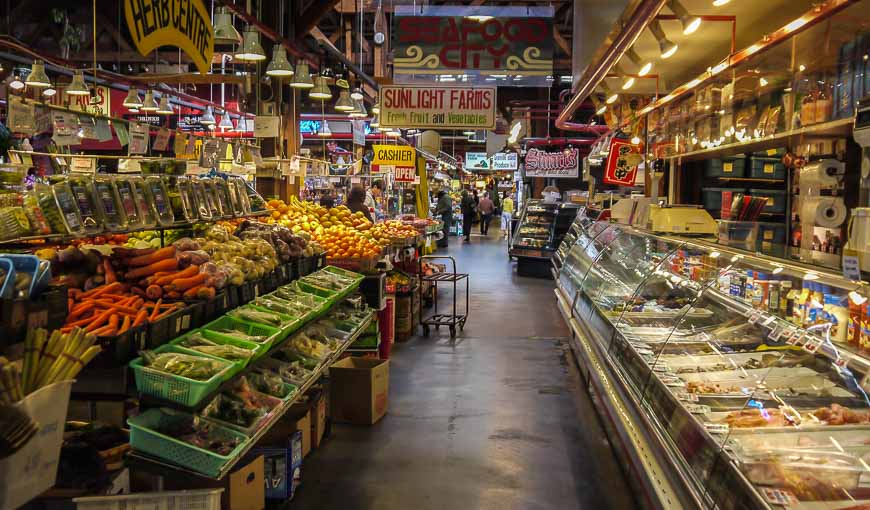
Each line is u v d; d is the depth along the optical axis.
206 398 2.96
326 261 6.65
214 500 2.62
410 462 4.79
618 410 4.16
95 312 3.23
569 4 14.73
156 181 4.51
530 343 8.68
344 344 5.30
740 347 3.41
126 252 3.83
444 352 8.16
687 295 4.34
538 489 4.37
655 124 8.73
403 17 9.40
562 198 20.81
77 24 13.82
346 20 16.09
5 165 3.84
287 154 10.09
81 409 3.24
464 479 4.51
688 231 5.59
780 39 4.03
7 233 3.27
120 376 2.88
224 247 4.55
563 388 6.65
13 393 1.99
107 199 3.91
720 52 6.54
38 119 6.28
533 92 23.52
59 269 3.63
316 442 5.04
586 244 8.07
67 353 2.25
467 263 18.27
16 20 12.70
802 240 5.08
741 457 2.62
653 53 6.58
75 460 2.74
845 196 5.02
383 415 5.81
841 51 4.17
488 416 5.80
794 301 3.19
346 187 15.91
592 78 6.82
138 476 3.29
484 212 30.64
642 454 3.49
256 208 6.44
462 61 9.42
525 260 15.83
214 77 13.00
